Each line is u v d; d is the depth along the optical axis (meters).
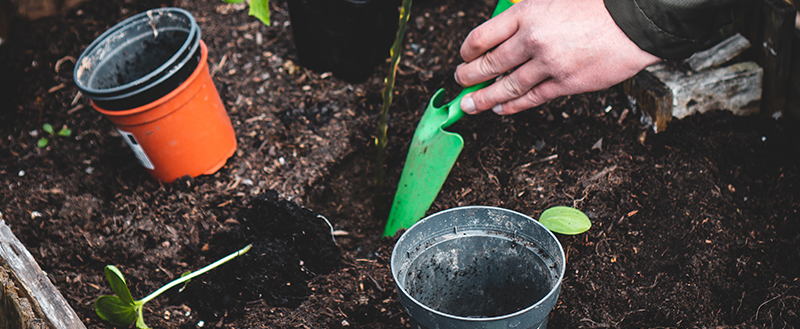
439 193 1.82
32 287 1.19
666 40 1.28
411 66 2.30
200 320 1.54
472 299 1.50
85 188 1.91
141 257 1.70
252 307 1.56
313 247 1.68
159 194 1.88
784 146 1.80
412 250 1.32
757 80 1.87
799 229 1.60
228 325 1.52
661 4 1.22
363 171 2.06
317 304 1.57
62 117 2.17
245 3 2.62
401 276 1.28
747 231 1.62
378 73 2.30
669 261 1.58
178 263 1.68
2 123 2.14
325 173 2.01
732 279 1.52
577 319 1.48
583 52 1.34
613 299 1.52
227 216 1.82
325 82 2.29
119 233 1.75
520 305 1.44
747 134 1.84
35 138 2.10
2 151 2.04
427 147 1.71
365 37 2.14
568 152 1.88
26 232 1.75
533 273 1.34
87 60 1.77
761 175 1.74
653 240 1.63
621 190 1.75
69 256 1.69
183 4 2.62
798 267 1.52
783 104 1.88
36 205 1.85
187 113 1.78
